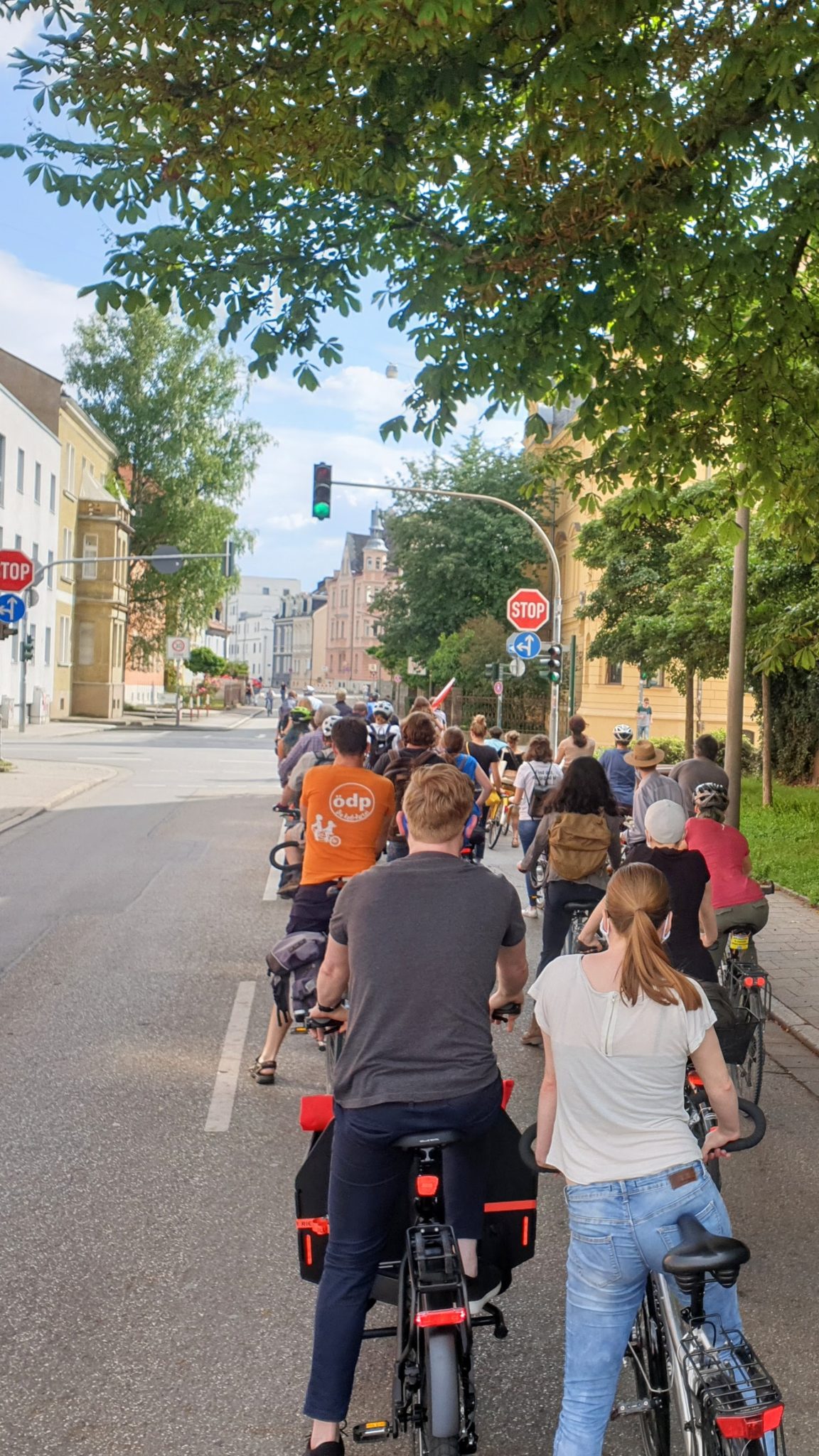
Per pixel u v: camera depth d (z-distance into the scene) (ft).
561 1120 10.14
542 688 164.55
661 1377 11.18
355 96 23.91
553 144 24.61
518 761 61.72
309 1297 14.79
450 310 26.66
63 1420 12.13
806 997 30.60
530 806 39.50
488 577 183.73
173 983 30.45
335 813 20.58
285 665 602.44
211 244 26.45
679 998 9.96
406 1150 10.67
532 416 28.96
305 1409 10.99
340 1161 10.87
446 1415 9.49
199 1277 15.24
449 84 22.86
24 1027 26.25
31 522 161.27
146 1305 14.51
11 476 150.41
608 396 28.30
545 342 26.58
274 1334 13.92
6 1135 19.95
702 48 24.06
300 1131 20.43
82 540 189.88
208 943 35.40
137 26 23.04
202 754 126.72
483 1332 14.21
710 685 141.38
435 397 27.45
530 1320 14.55
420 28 20.74
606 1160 9.86
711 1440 9.30
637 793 26.96
